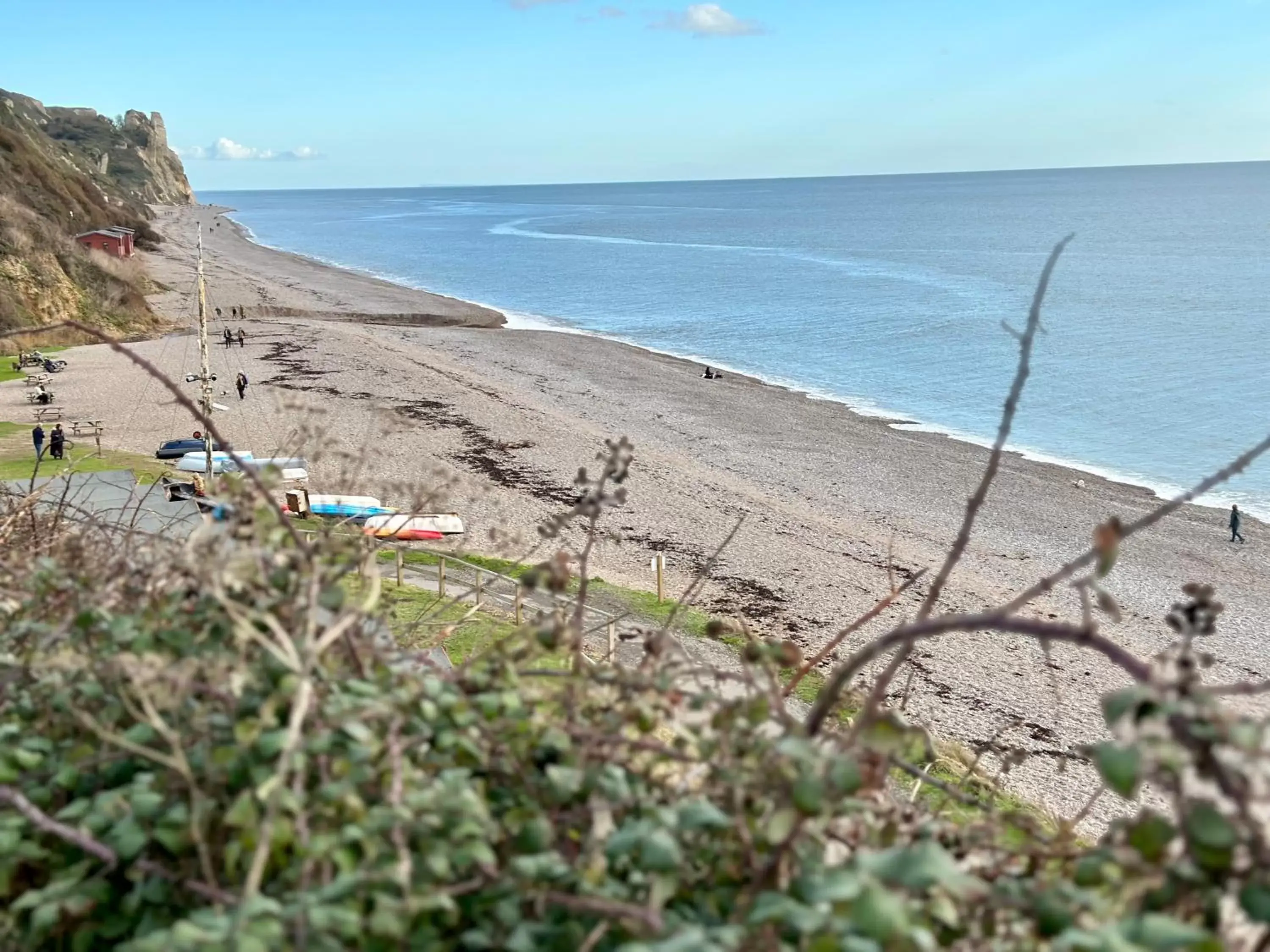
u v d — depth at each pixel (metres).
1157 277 114.75
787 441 48.66
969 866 2.53
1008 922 2.15
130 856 2.30
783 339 82.06
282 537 2.89
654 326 89.75
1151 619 29.17
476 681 2.77
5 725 2.84
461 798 2.26
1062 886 1.90
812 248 169.62
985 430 52.75
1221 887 1.72
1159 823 1.73
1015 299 100.69
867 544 34.22
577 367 66.69
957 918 2.13
